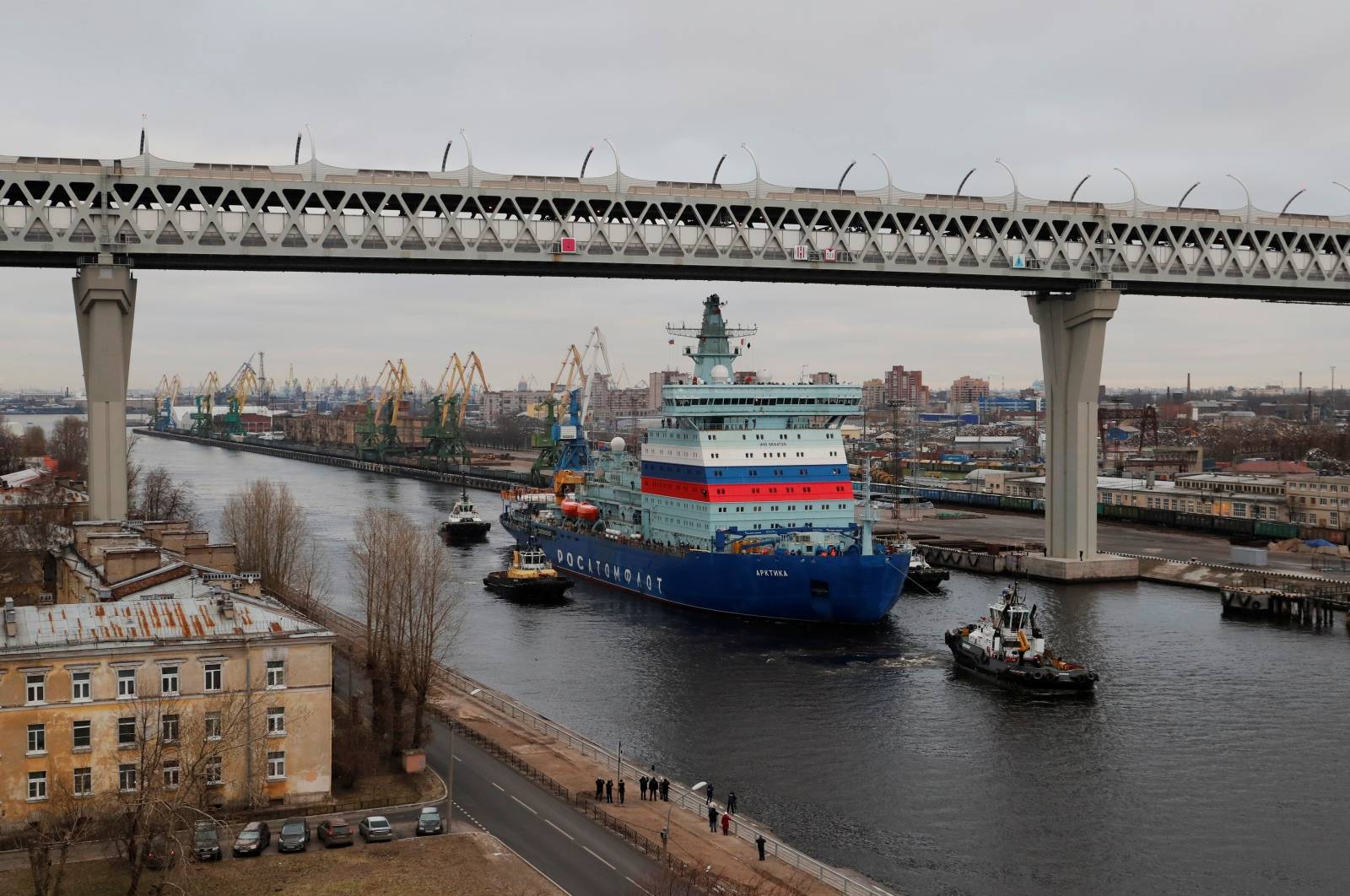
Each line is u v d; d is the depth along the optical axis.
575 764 77.56
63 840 53.09
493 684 104.38
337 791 68.88
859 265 143.88
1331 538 185.00
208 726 63.03
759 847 62.28
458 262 134.62
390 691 79.38
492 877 56.50
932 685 103.62
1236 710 95.62
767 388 139.50
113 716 61.41
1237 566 157.38
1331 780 80.00
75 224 118.06
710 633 125.81
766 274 146.00
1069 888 63.66
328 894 53.78
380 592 97.38
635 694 101.31
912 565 154.62
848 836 70.31
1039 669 101.25
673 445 145.38
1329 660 111.94
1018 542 187.12
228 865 57.03
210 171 123.62
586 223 135.88
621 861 60.31
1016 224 150.50
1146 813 74.12
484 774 74.00
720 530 137.12
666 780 72.94
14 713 59.69
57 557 105.88
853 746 87.12
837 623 127.75
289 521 146.88
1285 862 67.12
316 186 126.31
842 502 142.25
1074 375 158.50
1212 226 156.50
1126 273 154.12
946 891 63.00
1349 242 163.00
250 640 63.84
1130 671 108.12
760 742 88.12
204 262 127.62
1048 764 83.19
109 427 119.75
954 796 77.06
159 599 67.81
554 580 148.12
